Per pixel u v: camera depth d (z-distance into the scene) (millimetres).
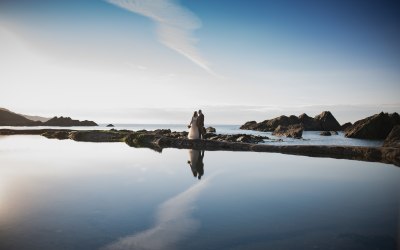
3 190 7852
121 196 7309
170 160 13539
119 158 14102
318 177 9805
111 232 5059
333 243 4691
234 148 18203
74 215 5875
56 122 111812
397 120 47125
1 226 5270
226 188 8227
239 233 5074
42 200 6898
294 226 5398
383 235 4992
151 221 5598
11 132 35594
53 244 4547
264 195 7461
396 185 8672
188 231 5148
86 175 9953
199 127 21109
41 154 15672
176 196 7344
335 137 46156
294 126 45062
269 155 15328
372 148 14703
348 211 6219
